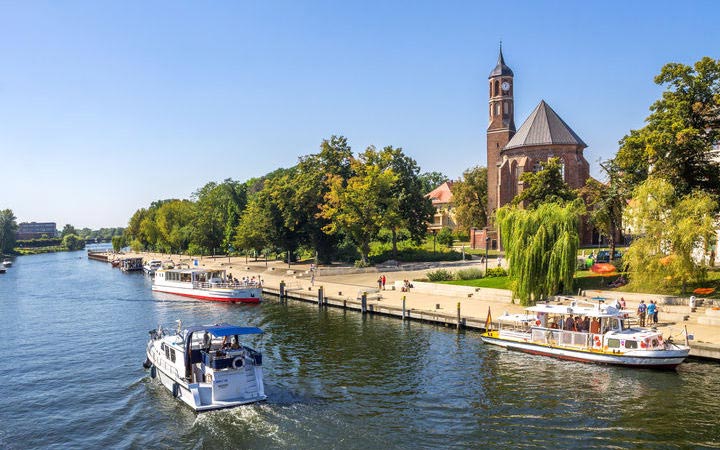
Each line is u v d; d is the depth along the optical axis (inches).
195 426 978.7
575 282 1982.0
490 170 4165.8
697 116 1904.5
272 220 3735.2
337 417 1000.9
